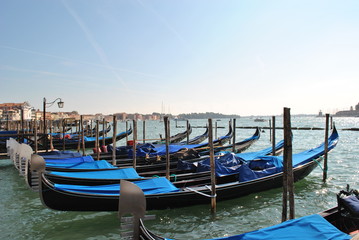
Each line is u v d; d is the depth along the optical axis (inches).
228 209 352.2
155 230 295.0
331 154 832.9
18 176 558.6
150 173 446.0
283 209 262.2
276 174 406.0
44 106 705.0
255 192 392.8
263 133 1937.7
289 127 258.8
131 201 184.1
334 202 371.2
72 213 343.3
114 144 523.8
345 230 237.0
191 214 336.5
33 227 304.2
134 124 470.0
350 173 546.3
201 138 892.0
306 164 450.6
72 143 969.5
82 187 307.9
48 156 535.5
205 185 367.2
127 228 184.2
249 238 182.5
